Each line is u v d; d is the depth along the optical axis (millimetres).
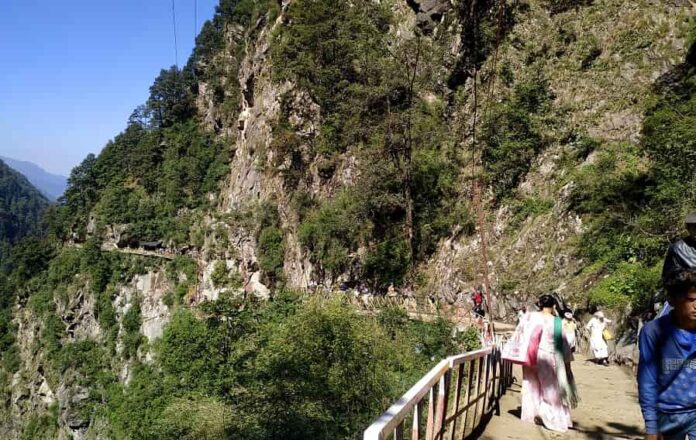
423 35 42906
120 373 58125
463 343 16156
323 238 41375
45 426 59062
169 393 23844
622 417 8609
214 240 57156
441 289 31562
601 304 18172
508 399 9680
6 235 175875
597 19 32312
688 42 27094
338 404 11133
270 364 12609
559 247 25016
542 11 35750
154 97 92125
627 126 27141
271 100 53500
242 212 54125
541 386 7598
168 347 25281
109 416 48406
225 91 79312
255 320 22719
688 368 3547
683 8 28859
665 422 3592
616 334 16594
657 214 18422
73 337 64812
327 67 46875
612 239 21578
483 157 33719
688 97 22906
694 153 17391
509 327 23688
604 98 29219
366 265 37188
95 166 87188
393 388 11758
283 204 48844
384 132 38531
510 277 26969
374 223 38469
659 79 27031
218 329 22641
